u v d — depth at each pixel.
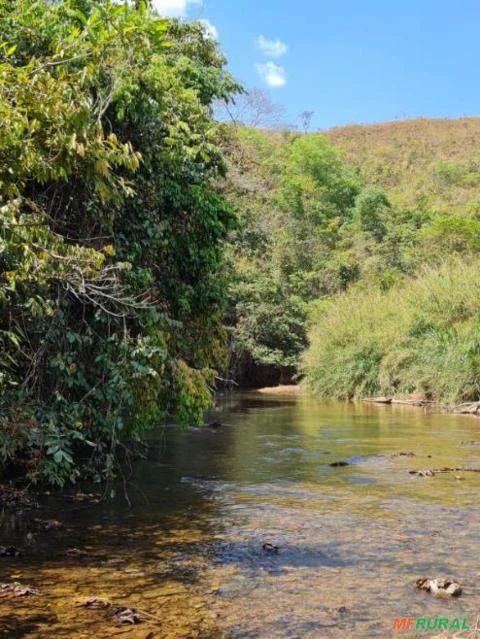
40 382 7.11
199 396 8.57
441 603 3.95
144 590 4.15
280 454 10.01
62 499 6.81
